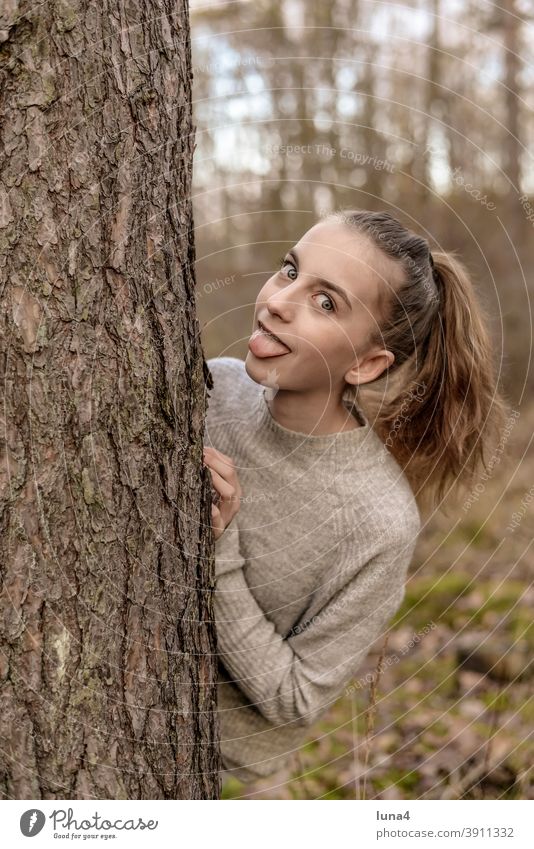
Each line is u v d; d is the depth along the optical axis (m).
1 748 1.03
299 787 2.19
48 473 1.03
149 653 1.13
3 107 0.99
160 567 1.14
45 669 1.04
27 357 1.01
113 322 1.06
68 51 1.00
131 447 1.09
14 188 0.99
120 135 1.05
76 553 1.05
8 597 1.02
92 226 1.03
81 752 1.06
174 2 1.12
